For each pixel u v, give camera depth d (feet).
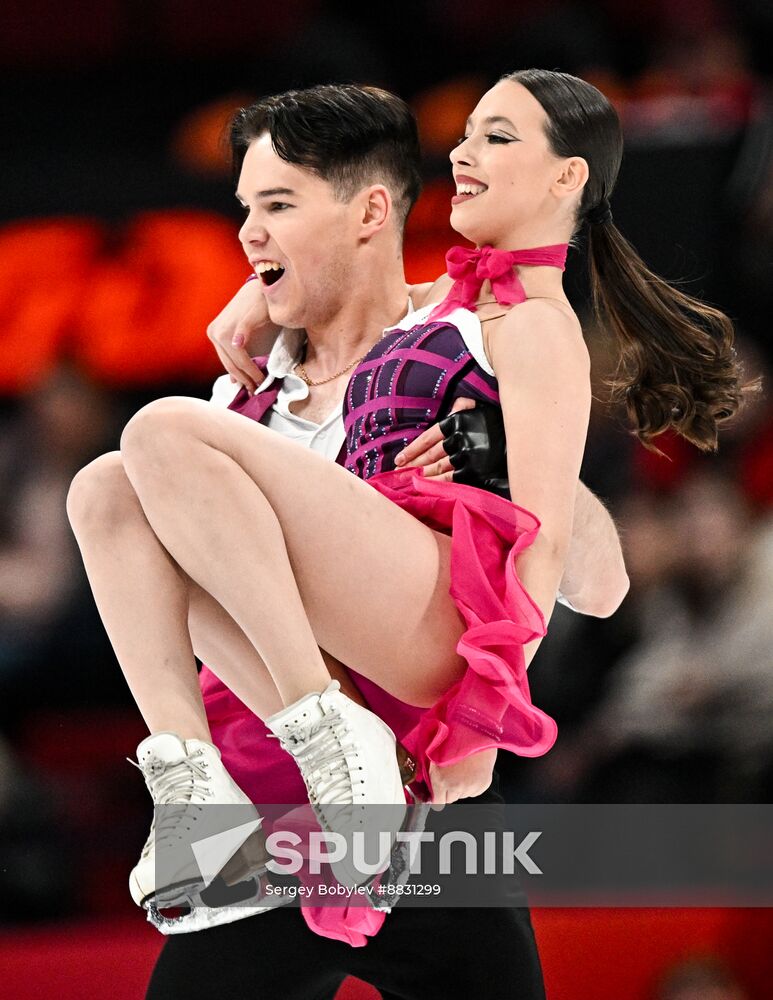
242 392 29.04
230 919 23.98
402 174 27.86
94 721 54.44
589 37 64.44
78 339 54.90
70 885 48.78
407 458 24.90
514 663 22.89
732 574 52.06
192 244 54.03
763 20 64.54
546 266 25.95
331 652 23.80
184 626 23.15
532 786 50.34
